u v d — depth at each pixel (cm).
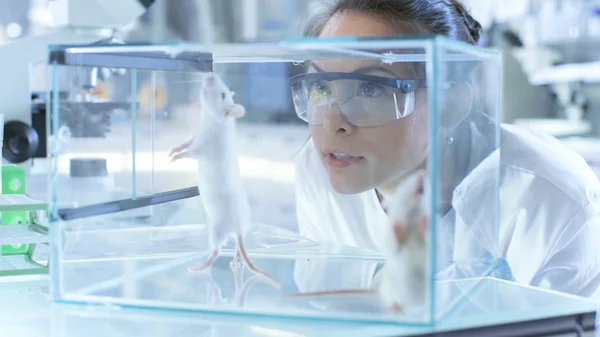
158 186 97
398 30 108
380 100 92
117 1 136
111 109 94
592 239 124
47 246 110
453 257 81
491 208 99
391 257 76
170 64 93
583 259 124
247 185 100
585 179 128
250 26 340
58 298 83
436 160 69
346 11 112
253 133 102
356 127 97
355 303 76
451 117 78
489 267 98
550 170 125
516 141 131
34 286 95
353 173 101
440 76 70
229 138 93
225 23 338
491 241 99
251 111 101
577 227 123
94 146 92
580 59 340
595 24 341
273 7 346
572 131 318
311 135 110
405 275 72
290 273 90
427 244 70
